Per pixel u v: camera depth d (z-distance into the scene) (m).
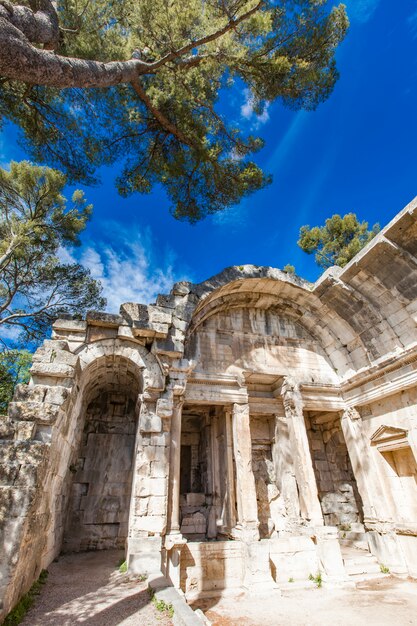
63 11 10.05
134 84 10.55
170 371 12.31
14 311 18.44
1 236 16.95
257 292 16.28
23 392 8.91
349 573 12.52
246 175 13.07
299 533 13.12
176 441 11.92
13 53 5.78
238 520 12.54
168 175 13.49
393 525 13.38
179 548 10.32
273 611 9.37
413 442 12.86
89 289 19.02
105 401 16.66
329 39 11.03
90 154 12.52
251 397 16.41
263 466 16.27
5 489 6.97
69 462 12.10
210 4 9.75
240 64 11.02
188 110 11.81
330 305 15.94
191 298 13.62
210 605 9.89
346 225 22.48
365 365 15.32
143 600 7.18
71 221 17.81
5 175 16.20
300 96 12.03
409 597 10.30
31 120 11.27
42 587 8.08
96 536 13.94
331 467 18.78
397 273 12.67
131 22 10.39
